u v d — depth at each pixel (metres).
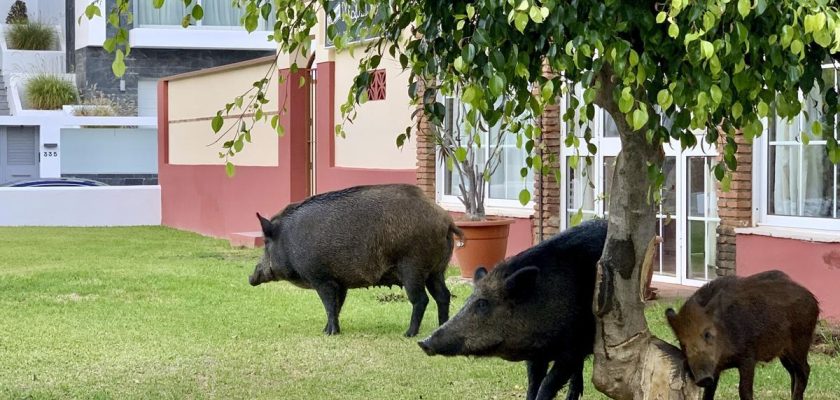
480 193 16.56
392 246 12.27
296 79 23.34
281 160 23.89
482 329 7.56
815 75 6.27
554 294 7.66
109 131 38.47
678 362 7.38
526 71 6.10
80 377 10.63
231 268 19.27
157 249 23.28
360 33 7.82
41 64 43.03
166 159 31.08
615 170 7.31
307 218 12.60
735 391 9.70
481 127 7.71
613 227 7.33
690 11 5.37
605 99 6.83
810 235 12.64
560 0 5.68
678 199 15.07
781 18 5.56
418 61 7.19
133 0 38.50
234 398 9.72
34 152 38.88
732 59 5.64
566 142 7.52
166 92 30.92
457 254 16.50
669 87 5.82
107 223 31.28
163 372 10.83
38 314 14.33
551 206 16.64
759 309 8.09
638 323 7.45
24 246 23.98
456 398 9.60
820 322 12.19
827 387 9.73
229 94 26.50
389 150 20.12
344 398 9.66
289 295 15.87
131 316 14.09
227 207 26.78
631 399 7.45
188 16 7.21
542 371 8.40
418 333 12.60
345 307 14.70
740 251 13.64
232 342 12.32
